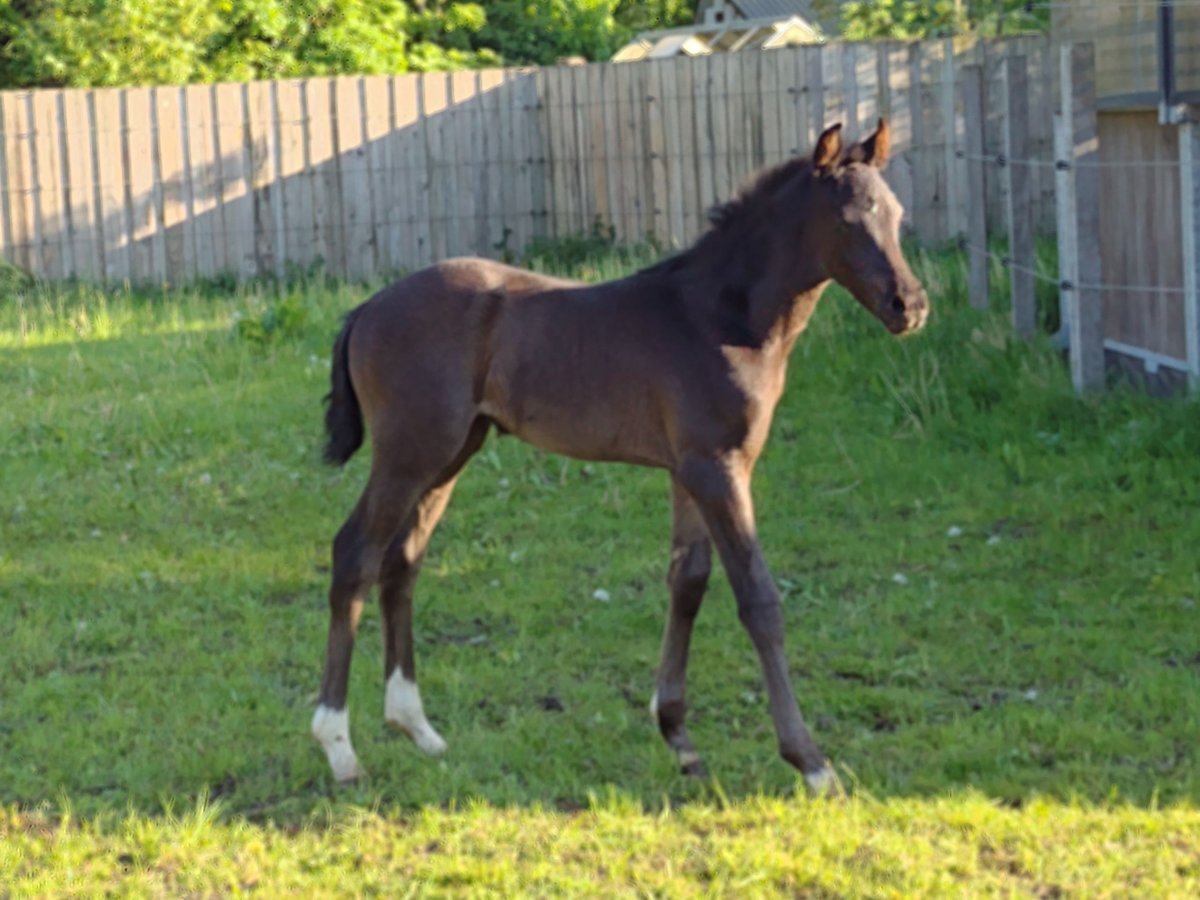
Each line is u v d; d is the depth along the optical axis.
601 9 26.02
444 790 5.27
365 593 5.45
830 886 4.51
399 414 5.41
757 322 5.23
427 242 16.09
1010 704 5.89
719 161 15.37
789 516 8.36
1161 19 8.95
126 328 13.02
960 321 10.94
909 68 15.09
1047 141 15.31
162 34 19.11
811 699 6.02
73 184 15.34
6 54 18.97
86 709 6.08
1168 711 5.78
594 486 8.90
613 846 4.80
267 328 12.04
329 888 4.59
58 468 9.32
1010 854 4.70
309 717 5.98
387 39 21.38
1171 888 4.45
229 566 7.80
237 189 15.62
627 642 6.74
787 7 30.34
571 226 16.28
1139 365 10.02
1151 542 7.59
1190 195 8.93
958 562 7.53
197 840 4.92
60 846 4.88
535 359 5.38
